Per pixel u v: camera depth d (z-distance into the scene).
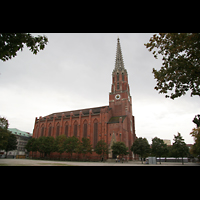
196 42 12.81
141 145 67.44
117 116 91.31
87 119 91.19
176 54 14.52
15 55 10.46
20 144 132.00
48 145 82.62
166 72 15.46
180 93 16.33
